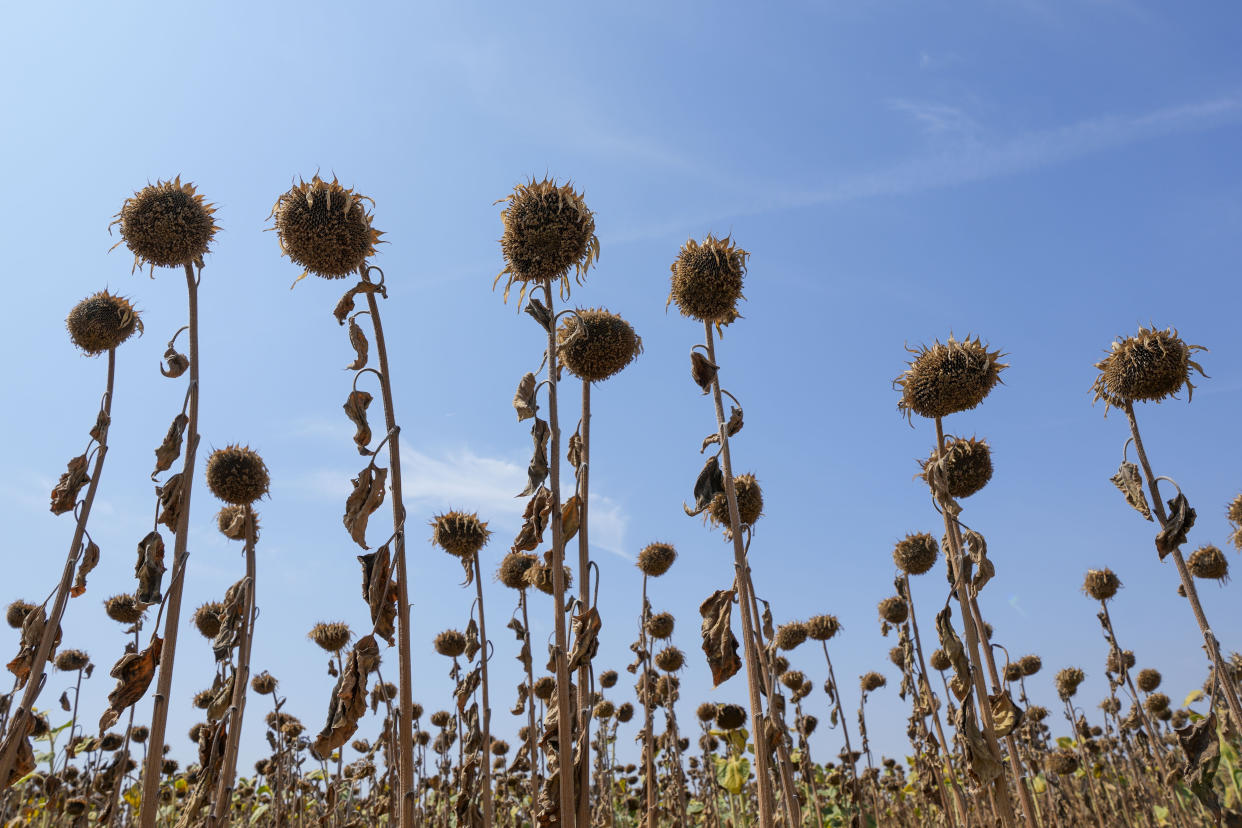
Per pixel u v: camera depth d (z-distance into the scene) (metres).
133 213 1.77
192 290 1.82
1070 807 4.04
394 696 2.26
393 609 1.49
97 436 2.02
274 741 3.23
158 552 1.76
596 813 3.19
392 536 1.45
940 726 2.59
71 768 3.79
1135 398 1.72
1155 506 1.68
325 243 1.51
